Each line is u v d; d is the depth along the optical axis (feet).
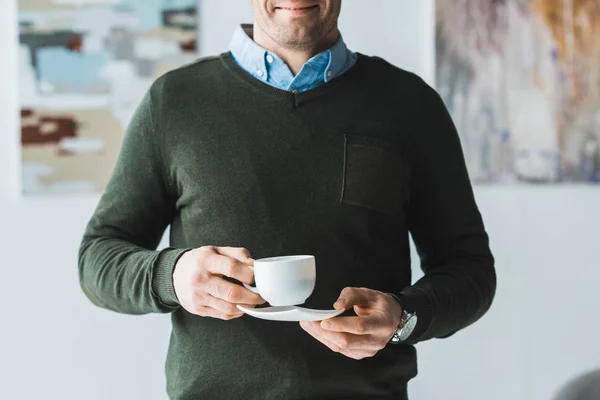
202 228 4.96
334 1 4.98
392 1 9.36
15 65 8.75
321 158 4.98
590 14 9.76
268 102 5.05
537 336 9.82
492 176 9.62
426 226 5.41
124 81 8.84
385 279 5.04
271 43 5.19
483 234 5.40
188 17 8.95
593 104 9.79
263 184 4.91
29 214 8.80
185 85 5.19
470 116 9.53
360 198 4.96
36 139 8.72
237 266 4.04
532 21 9.63
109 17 8.81
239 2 9.09
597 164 9.80
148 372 9.00
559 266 9.89
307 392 4.77
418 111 5.29
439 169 5.31
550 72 9.69
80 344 8.90
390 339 4.47
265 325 4.80
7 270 8.79
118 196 5.16
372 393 4.91
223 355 4.82
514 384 9.79
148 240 5.25
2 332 8.78
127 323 8.97
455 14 9.45
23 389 8.82
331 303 4.84
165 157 5.13
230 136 4.99
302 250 4.85
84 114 8.79
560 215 9.83
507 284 9.77
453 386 9.66
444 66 9.43
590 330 9.96
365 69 5.30
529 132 9.67
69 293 8.87
